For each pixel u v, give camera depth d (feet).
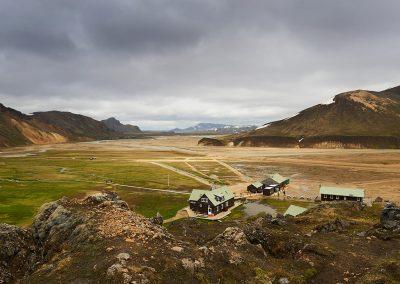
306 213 242.58
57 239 117.60
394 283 100.48
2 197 357.82
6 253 115.34
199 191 330.95
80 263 96.22
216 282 95.20
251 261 108.88
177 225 186.19
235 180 520.42
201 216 309.83
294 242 131.95
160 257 97.81
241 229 136.15
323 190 374.84
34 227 129.90
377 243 141.49
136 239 106.83
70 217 124.77
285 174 573.33
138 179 510.99
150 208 334.03
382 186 455.22
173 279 91.45
